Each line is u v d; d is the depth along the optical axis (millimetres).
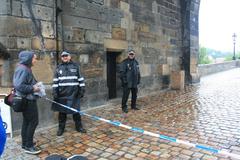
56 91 5426
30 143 4477
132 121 6547
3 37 5301
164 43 12062
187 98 9836
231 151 4535
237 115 7055
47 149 4695
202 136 5344
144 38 10500
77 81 5543
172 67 12953
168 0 12266
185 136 5352
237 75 20031
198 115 7125
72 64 5555
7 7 5273
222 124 6203
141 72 10438
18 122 5402
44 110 6020
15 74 4184
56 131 5711
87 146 4836
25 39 5613
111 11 8602
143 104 8734
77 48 7336
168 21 12344
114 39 8812
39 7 5871
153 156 4355
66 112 5367
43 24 5973
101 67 8258
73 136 5383
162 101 9266
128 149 4676
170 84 12609
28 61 4234
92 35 7840
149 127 6020
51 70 6180
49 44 6121
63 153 4523
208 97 9984
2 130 1791
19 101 4105
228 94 10609
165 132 5629
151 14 10922
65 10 6918
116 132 5629
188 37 13852
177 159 4219
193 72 14570
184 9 13555
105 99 8484
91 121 6512
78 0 7309
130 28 9617
